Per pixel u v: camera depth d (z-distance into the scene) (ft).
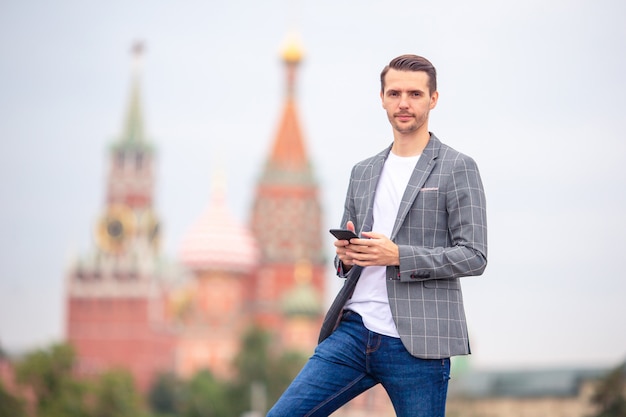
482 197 28.45
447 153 28.78
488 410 396.78
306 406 28.04
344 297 28.37
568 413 371.15
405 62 28.91
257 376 617.21
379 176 29.19
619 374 144.77
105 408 453.99
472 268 27.86
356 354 28.12
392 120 29.04
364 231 28.81
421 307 27.84
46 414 439.22
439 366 27.86
